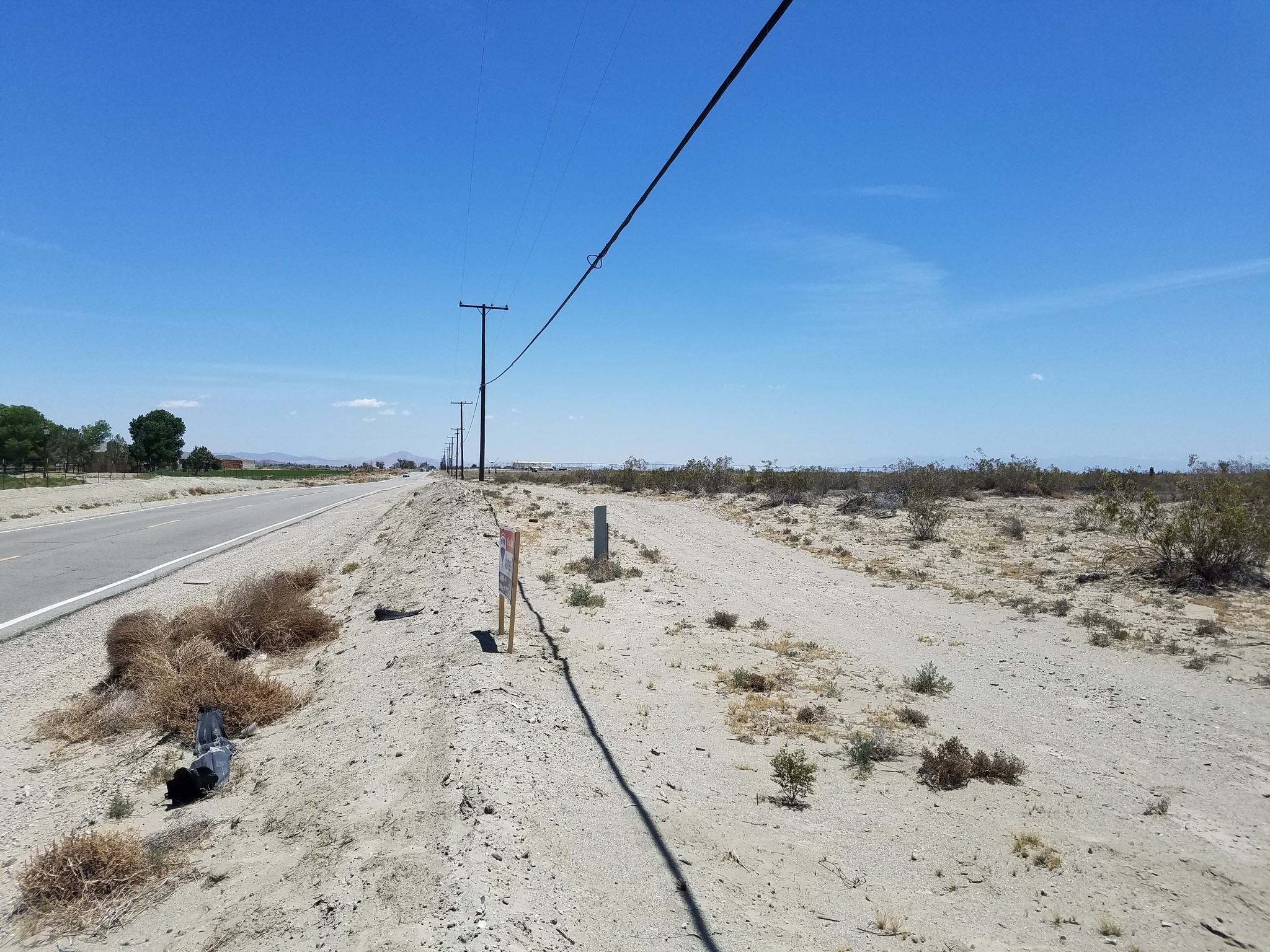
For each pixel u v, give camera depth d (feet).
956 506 90.48
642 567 59.47
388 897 14.56
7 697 35.83
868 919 15.58
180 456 447.01
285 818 20.12
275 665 40.34
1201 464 85.92
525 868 15.70
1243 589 46.42
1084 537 65.51
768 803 20.89
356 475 414.41
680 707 28.66
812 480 112.68
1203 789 21.86
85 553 73.72
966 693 30.78
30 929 17.20
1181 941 14.90
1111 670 33.06
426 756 21.38
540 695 27.58
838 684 31.94
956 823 19.92
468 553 58.90
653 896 15.65
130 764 28.17
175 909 17.13
